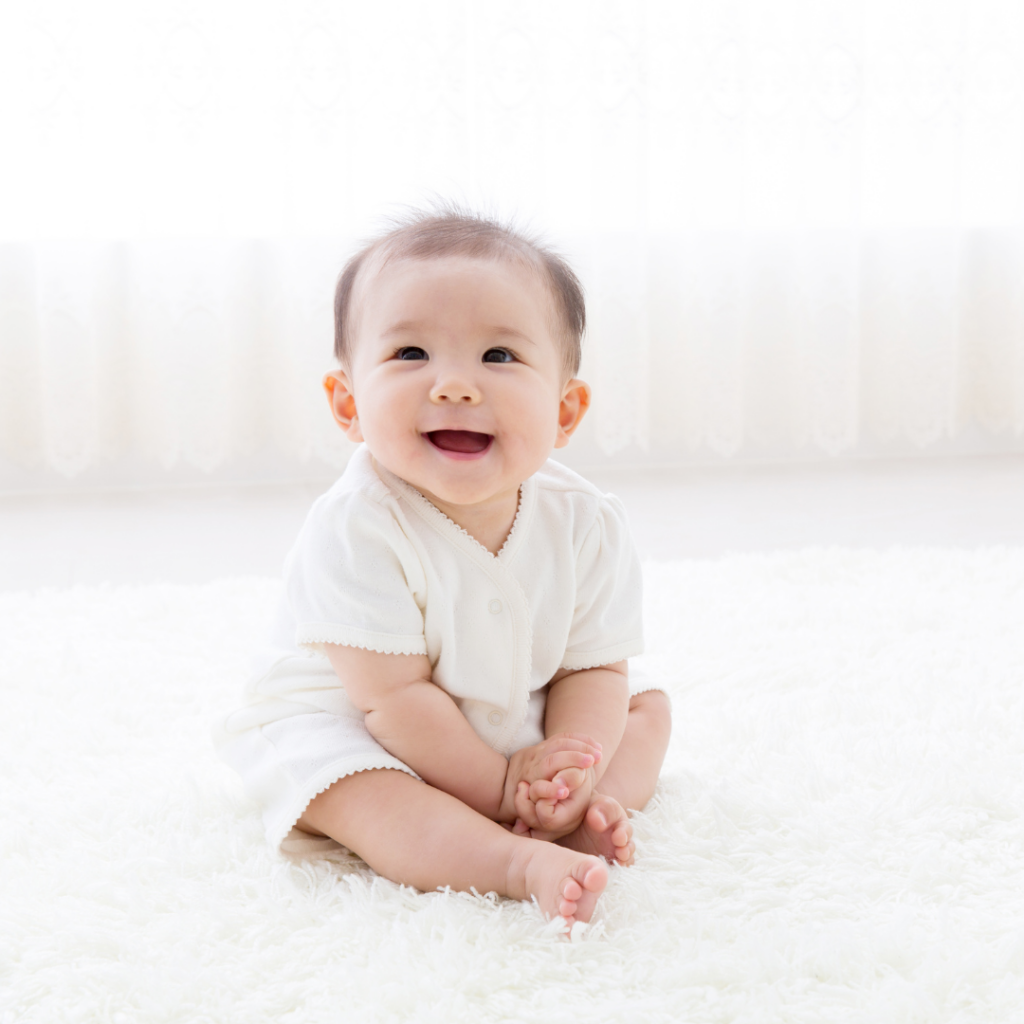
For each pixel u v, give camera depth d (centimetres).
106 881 82
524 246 94
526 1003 66
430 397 85
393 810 83
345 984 68
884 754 103
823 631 144
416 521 91
